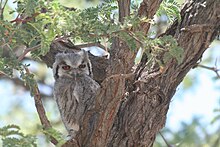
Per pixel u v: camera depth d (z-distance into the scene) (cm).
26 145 733
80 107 1260
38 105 1026
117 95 923
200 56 1069
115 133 1052
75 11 848
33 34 850
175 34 1074
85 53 1332
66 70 1305
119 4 920
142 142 1047
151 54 857
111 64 926
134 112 1051
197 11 1080
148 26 897
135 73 1083
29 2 795
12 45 841
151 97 1054
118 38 898
